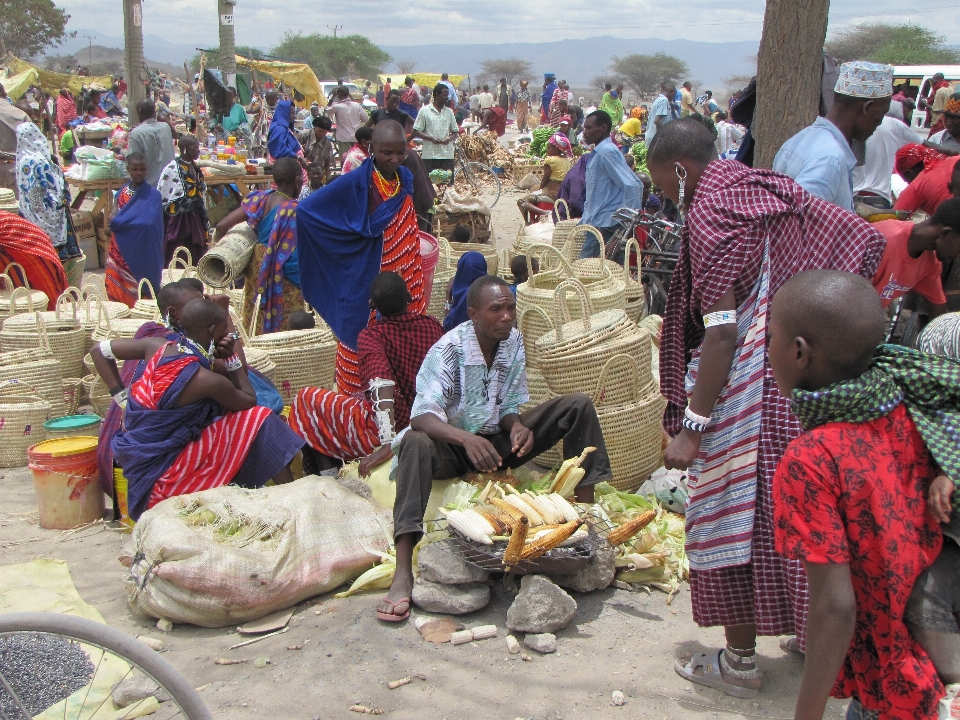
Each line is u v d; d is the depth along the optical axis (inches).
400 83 1812.3
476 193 642.2
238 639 133.8
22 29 3004.4
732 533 107.0
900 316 206.7
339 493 156.8
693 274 106.3
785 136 217.2
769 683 117.0
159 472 161.5
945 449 72.8
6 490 193.0
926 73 975.6
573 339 174.7
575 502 153.6
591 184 303.6
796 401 76.6
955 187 197.8
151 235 308.5
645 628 132.6
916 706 74.2
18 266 274.1
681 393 116.3
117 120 892.0
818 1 208.8
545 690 116.9
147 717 112.3
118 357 170.1
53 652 92.4
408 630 132.3
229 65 833.5
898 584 73.2
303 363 221.0
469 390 151.9
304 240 208.5
